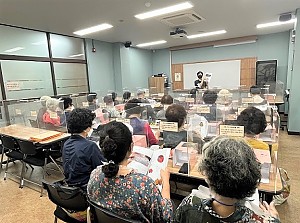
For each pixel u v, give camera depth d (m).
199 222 0.71
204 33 6.67
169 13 4.49
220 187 0.65
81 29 5.54
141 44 8.14
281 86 6.46
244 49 7.79
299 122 4.88
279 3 4.16
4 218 2.24
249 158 0.67
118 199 0.99
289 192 2.28
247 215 0.68
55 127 3.37
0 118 3.98
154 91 8.21
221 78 8.34
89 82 7.04
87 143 1.68
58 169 3.35
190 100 4.02
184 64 9.04
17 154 3.04
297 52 4.70
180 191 1.67
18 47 5.15
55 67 6.03
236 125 1.77
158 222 1.01
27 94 5.39
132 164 1.39
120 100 5.23
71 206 1.44
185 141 1.84
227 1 3.95
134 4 3.91
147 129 2.13
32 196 2.67
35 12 4.08
